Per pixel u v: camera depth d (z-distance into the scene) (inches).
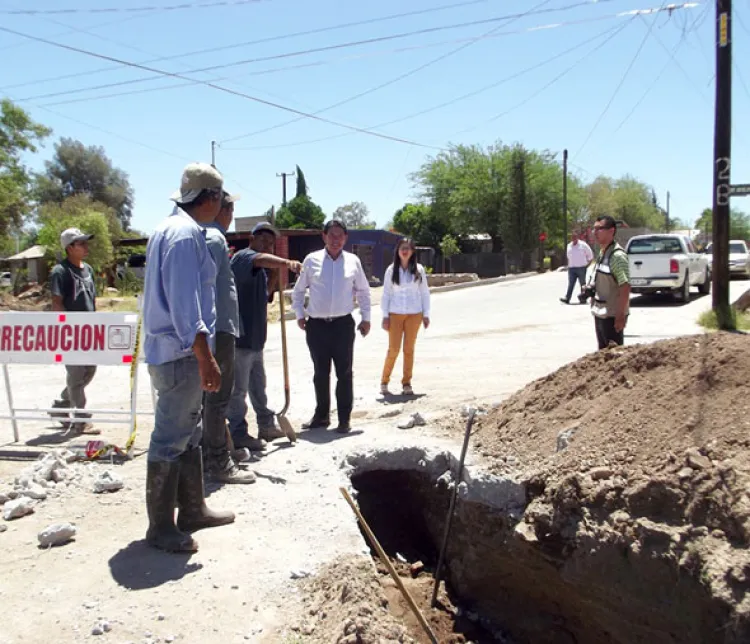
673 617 137.9
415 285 314.7
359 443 236.5
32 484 196.7
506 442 211.5
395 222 2224.4
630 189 3024.1
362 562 153.6
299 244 1315.2
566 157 1787.6
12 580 145.5
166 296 152.1
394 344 318.3
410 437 239.0
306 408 301.3
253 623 129.6
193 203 162.2
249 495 193.6
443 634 165.6
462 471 194.9
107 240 1368.1
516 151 1793.8
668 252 674.2
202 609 134.0
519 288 1003.3
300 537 166.4
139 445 243.4
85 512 182.2
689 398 172.6
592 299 258.1
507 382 337.7
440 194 2048.5
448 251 1882.4
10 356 246.7
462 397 307.0
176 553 157.0
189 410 158.9
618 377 202.7
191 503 170.4
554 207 1974.7
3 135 1389.0
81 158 2388.0
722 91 481.7
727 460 145.9
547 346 447.2
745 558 128.6
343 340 253.8
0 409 310.7
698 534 138.6
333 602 136.3
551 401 216.2
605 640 157.8
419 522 221.0
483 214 1935.3
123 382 377.7
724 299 487.2
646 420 175.2
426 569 203.3
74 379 256.4
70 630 126.8
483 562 186.9
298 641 123.9
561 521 163.8
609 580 150.8
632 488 154.3
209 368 151.4
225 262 198.8
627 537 148.4
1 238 1469.0
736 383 167.6
